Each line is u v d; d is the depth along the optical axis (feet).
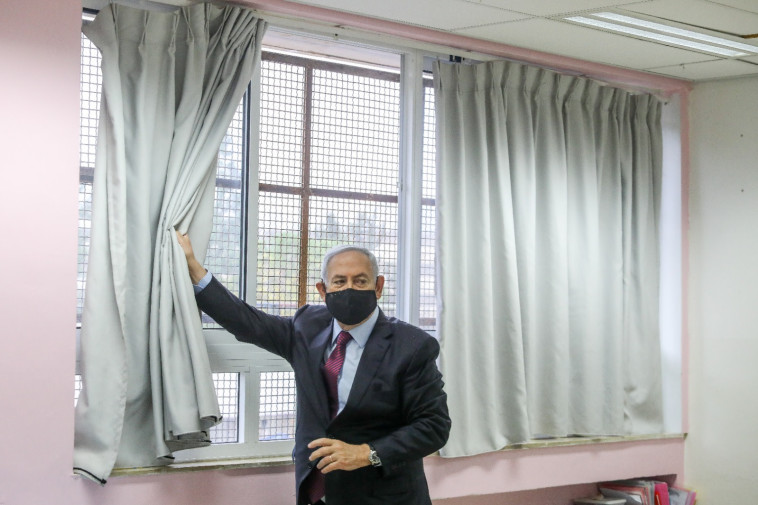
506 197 14.83
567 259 15.80
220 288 11.85
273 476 12.73
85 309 11.28
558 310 15.38
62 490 11.11
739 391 16.57
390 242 14.61
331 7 13.19
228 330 11.93
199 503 12.14
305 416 11.64
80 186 11.94
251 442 13.08
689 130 17.35
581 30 14.08
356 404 11.15
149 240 11.79
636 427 16.61
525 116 15.26
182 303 11.60
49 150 11.10
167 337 11.57
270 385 13.41
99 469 11.15
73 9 11.25
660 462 16.76
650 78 16.88
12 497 10.82
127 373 11.53
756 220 16.53
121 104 11.53
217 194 13.00
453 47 14.83
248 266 13.10
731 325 16.71
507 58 15.42
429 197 14.85
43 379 11.01
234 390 13.17
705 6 12.67
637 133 16.76
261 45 13.44
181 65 12.28
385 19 13.76
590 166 15.99
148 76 11.94
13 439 10.83
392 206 14.64
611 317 16.16
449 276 14.29
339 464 10.42
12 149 10.89
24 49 10.97
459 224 14.39
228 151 13.10
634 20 13.47
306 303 13.80
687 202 17.35
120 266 11.41
